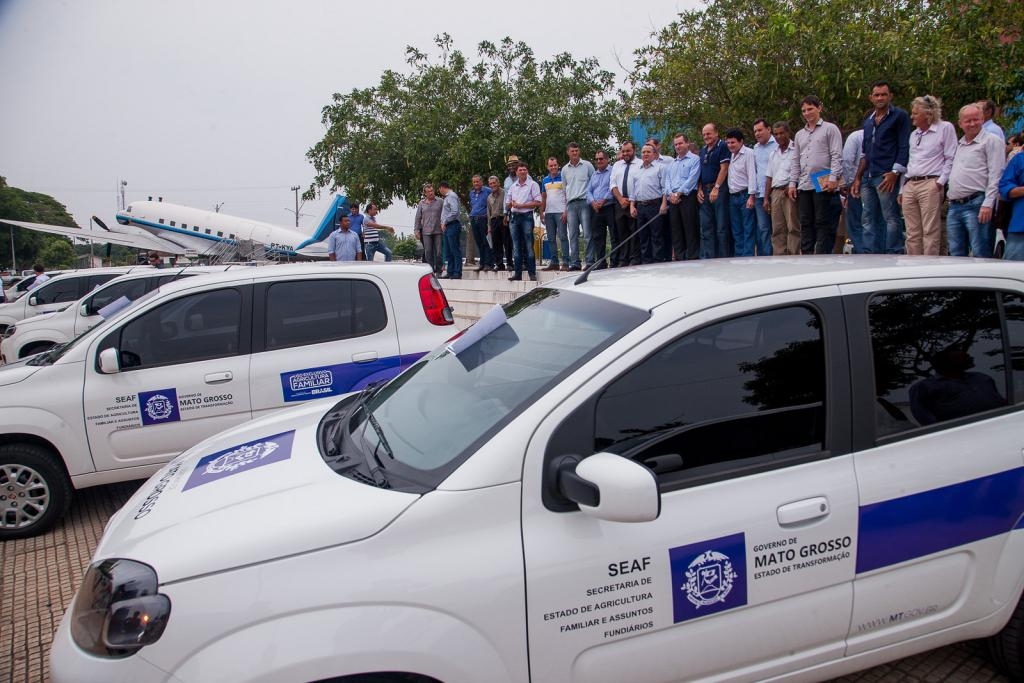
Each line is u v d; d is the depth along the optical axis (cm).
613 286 279
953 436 254
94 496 590
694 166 842
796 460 238
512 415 224
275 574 200
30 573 446
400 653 196
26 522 500
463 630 202
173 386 514
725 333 240
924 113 643
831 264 279
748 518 226
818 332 247
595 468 202
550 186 1074
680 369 234
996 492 254
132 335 518
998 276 275
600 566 213
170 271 1186
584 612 212
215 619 194
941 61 880
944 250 819
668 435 229
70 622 214
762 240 801
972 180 621
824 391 244
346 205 2294
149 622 195
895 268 266
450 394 264
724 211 830
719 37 1166
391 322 554
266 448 277
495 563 206
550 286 316
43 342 1145
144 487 281
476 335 296
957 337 264
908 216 668
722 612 225
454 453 226
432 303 566
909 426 251
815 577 234
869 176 699
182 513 229
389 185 2284
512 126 1975
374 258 1388
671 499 224
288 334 538
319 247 2316
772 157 771
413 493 214
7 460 492
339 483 229
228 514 221
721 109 1163
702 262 316
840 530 235
